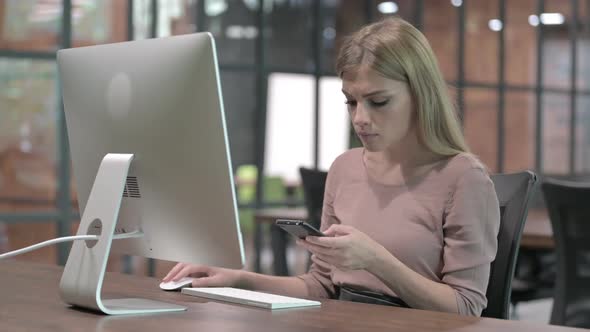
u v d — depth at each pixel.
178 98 1.54
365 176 2.01
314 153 6.21
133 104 1.63
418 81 1.80
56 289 1.82
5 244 4.92
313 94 6.22
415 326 1.44
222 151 1.50
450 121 1.87
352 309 1.62
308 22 6.20
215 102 1.49
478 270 1.79
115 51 1.67
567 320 3.00
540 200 7.66
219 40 5.78
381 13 6.54
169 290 1.85
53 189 5.07
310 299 1.76
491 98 7.31
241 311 1.59
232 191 1.52
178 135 1.55
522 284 3.61
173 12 5.52
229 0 5.81
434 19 6.88
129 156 1.62
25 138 4.98
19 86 4.95
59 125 5.07
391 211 1.91
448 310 1.73
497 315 1.88
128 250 1.74
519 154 7.56
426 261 1.85
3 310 1.57
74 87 1.78
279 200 6.09
